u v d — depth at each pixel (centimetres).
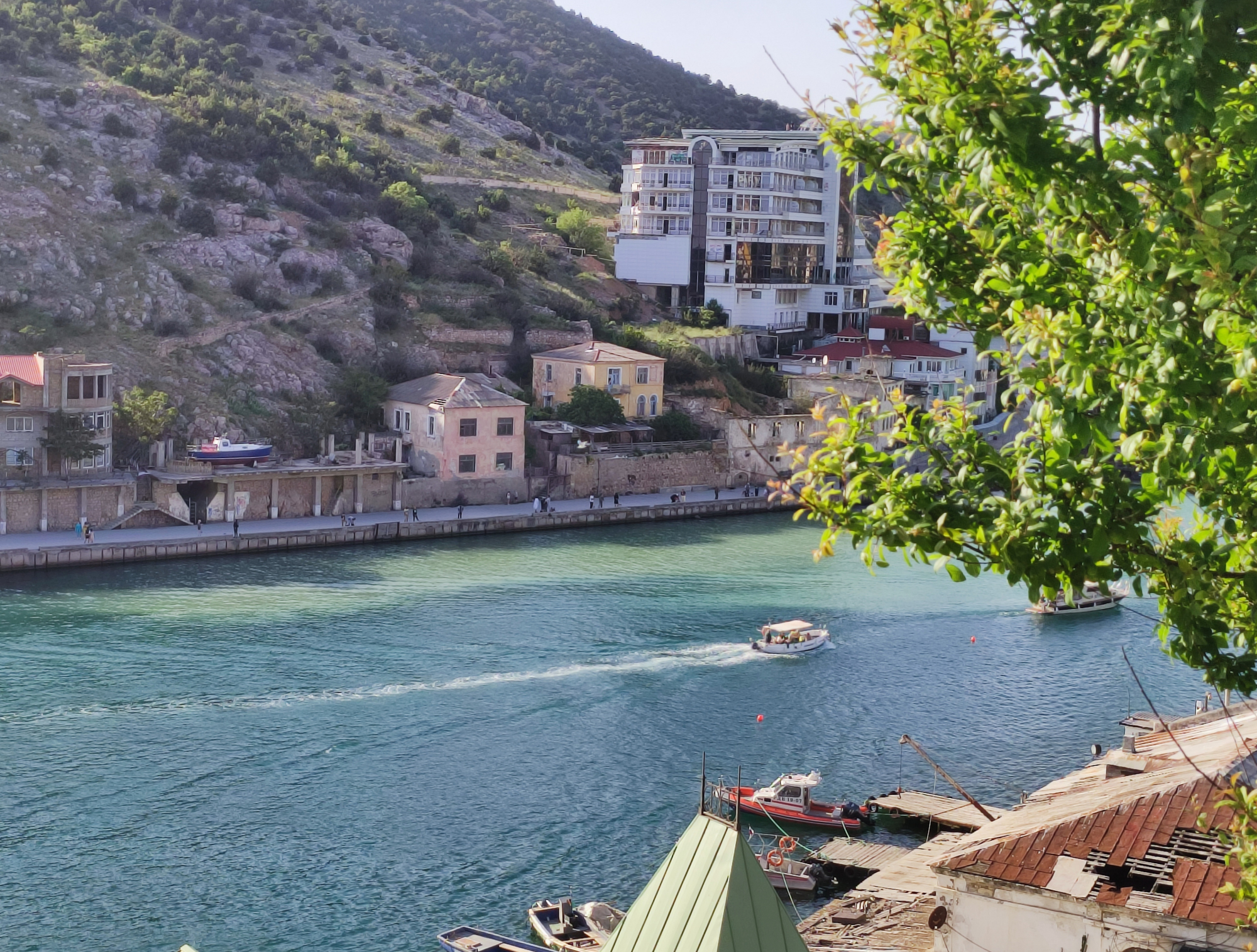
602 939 4534
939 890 3219
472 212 19438
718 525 12650
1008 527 1627
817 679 7581
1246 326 1400
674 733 6650
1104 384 1541
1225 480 1602
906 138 1727
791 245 18025
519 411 12850
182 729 6450
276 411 12600
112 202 14350
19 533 10338
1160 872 3022
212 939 4525
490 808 5672
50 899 4750
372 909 4775
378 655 7788
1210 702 7044
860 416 1856
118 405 11588
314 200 16462
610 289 18050
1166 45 1370
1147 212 1527
